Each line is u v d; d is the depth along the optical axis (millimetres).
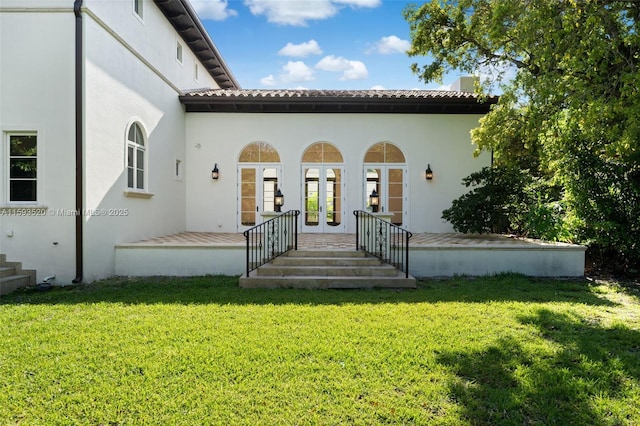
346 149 11719
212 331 4250
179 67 11305
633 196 7383
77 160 6766
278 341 3938
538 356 3646
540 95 6777
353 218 11719
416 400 2859
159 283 6875
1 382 3076
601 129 6535
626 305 5527
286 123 11727
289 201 11680
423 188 11750
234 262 7668
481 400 2869
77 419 2594
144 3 8938
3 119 6777
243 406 2750
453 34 9664
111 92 7562
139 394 2889
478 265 7699
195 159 11711
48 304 5441
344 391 2967
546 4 6340
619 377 3252
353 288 6523
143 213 8930
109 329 4324
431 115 11742
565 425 2584
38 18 6758
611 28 6535
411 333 4227
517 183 9641
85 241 6824
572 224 7973
